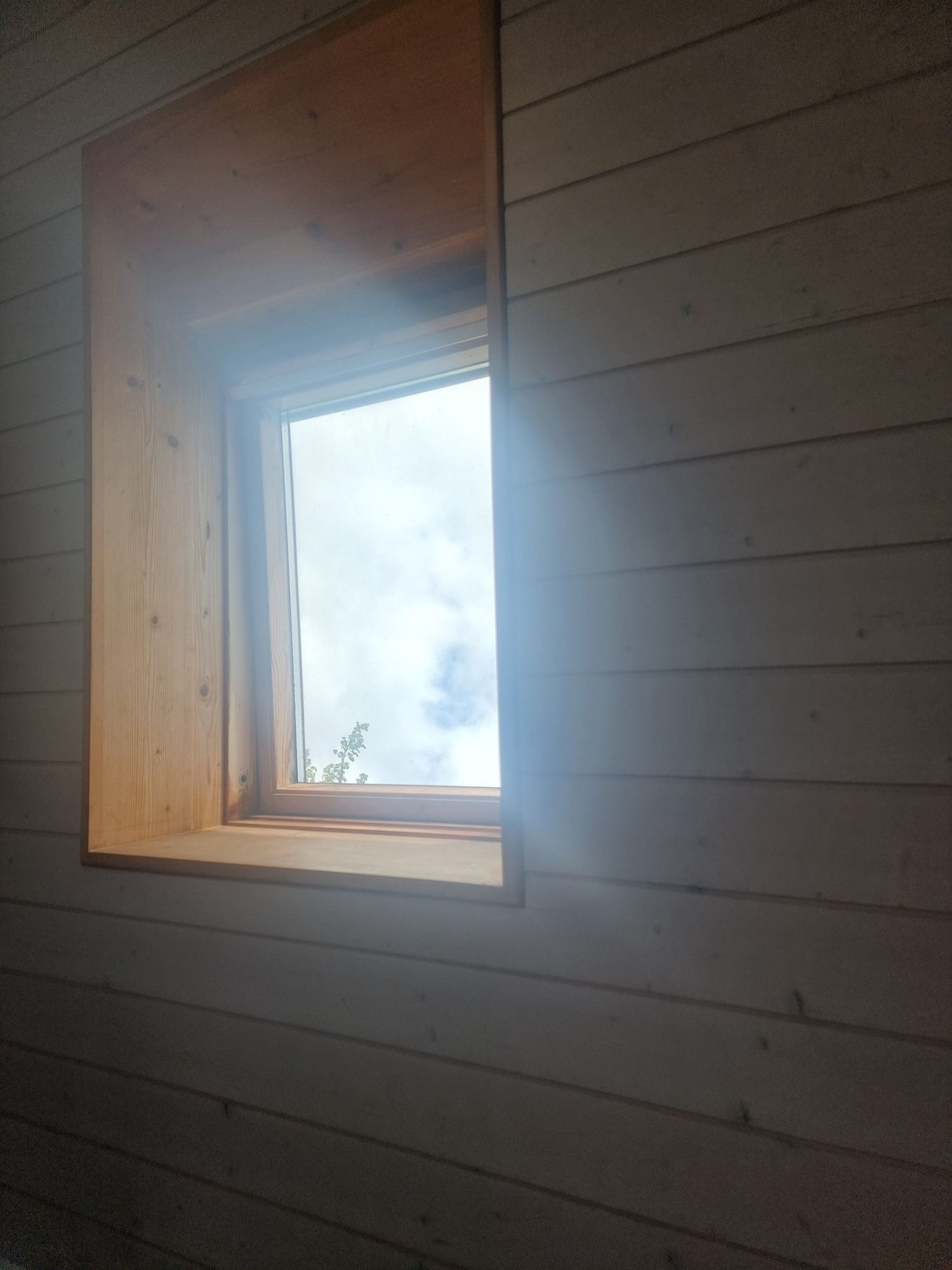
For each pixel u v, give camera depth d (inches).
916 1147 33.3
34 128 66.4
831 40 37.3
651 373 40.6
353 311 68.2
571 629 41.9
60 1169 59.7
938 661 34.1
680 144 40.4
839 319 36.6
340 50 50.1
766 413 37.9
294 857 53.4
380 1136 46.2
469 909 43.9
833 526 36.3
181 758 66.3
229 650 70.7
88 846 59.1
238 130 56.7
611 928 40.0
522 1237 41.5
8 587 66.6
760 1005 36.5
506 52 45.1
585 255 42.5
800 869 36.1
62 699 62.1
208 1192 52.5
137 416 64.9
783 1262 35.4
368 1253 46.2
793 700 36.8
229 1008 52.4
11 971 63.8
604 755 40.7
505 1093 42.4
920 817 34.1
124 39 61.1
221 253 65.1
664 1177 38.1
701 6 40.1
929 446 34.7
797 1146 35.4
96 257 62.4
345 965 48.0
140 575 64.1
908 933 34.0
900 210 35.7
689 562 39.3
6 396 68.0
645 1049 38.9
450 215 59.3
